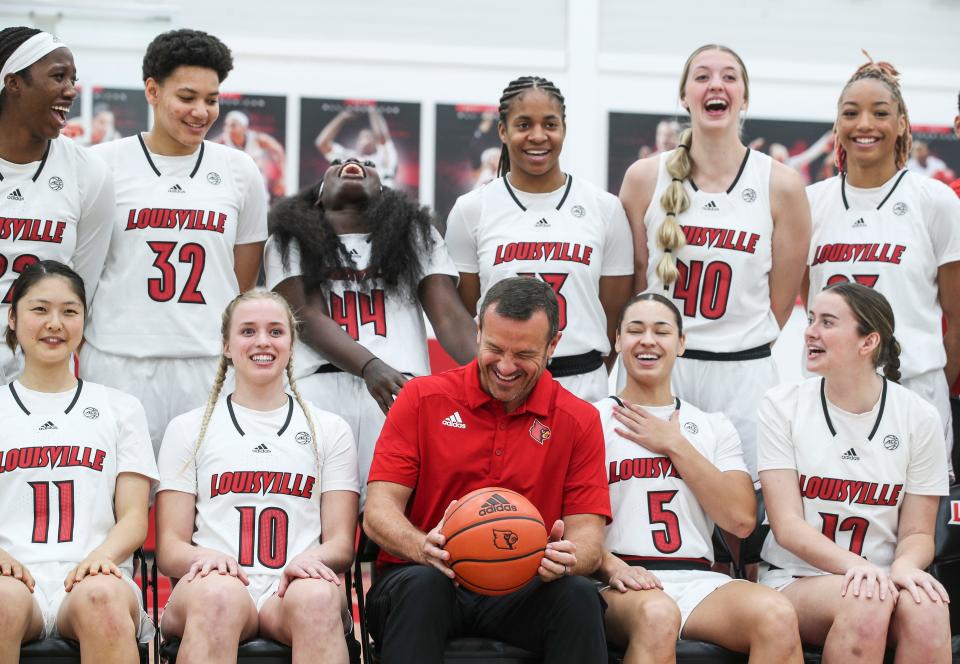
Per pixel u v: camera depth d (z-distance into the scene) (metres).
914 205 4.41
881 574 3.35
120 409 3.61
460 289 4.45
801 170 8.03
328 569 3.28
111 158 4.10
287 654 3.19
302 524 3.57
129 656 3.06
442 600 3.09
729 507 3.69
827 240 4.51
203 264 4.08
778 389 3.83
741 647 3.30
